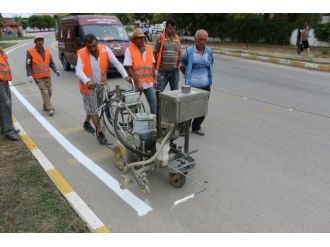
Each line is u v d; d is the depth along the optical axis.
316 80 10.77
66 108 7.32
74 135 5.62
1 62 5.02
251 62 15.41
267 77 11.24
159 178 4.10
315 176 4.17
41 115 6.81
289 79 10.89
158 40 5.71
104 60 5.04
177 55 5.85
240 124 6.19
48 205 3.46
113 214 3.36
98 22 11.63
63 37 13.02
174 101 3.30
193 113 3.49
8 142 5.23
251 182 4.01
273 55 16.81
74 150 4.98
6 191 3.71
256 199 3.64
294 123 6.25
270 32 23.38
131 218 3.30
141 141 3.79
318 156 4.77
